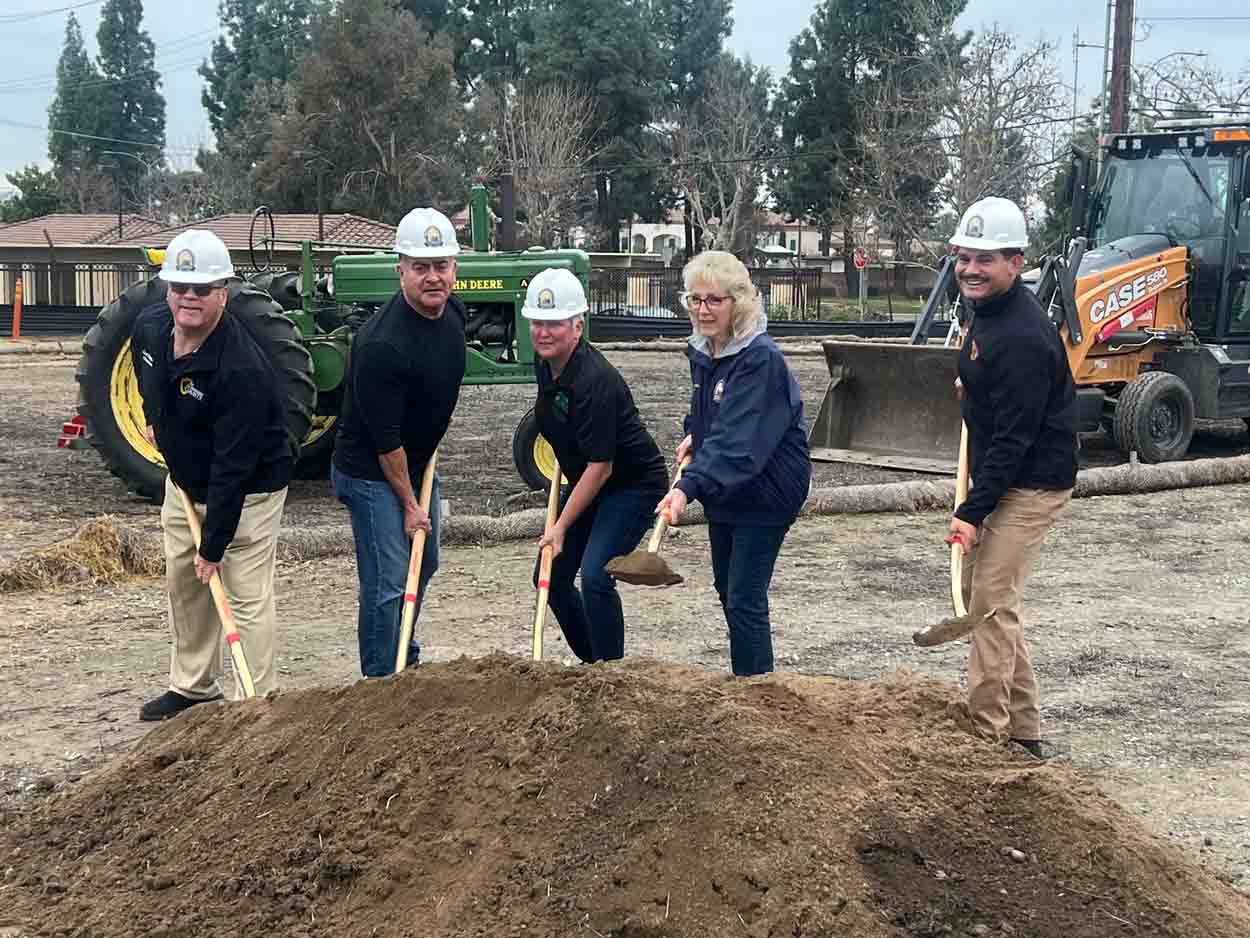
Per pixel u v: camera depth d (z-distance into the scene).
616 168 57.81
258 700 4.38
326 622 7.07
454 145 49.62
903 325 29.45
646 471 5.26
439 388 5.22
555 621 7.06
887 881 3.23
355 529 5.33
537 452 10.57
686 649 6.54
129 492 11.02
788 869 3.18
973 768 3.78
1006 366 4.47
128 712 5.67
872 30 56.38
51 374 21.84
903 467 11.12
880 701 4.18
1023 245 4.50
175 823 3.89
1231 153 12.97
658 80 62.12
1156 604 7.66
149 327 5.13
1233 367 13.05
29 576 7.75
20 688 5.99
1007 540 4.64
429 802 3.57
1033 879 3.33
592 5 59.44
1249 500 11.08
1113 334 12.60
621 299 35.72
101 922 3.50
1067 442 4.62
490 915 3.21
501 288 11.06
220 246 4.97
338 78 47.72
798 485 4.84
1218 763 5.16
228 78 78.94
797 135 59.72
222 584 5.32
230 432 5.00
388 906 3.35
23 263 34.06
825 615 7.29
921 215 44.47
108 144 84.81
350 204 47.25
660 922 3.11
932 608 7.46
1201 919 3.36
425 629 6.89
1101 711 5.78
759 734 3.55
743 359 4.72
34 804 4.45
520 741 3.62
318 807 3.68
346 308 11.16
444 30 63.22
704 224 54.47
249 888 3.49
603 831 3.35
